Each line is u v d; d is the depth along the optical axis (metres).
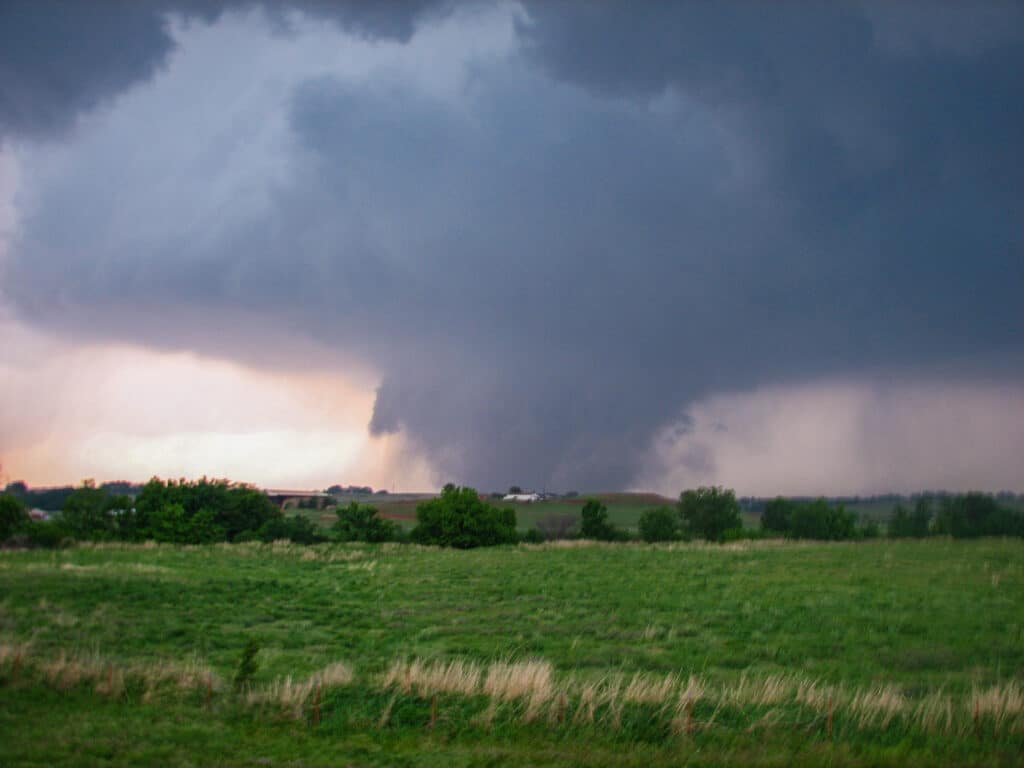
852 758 14.57
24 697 17.62
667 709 17.14
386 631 28.53
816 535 84.31
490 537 77.12
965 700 17.98
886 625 28.52
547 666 19.86
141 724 16.34
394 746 15.57
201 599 33.72
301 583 41.72
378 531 84.69
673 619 30.56
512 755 15.03
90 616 28.09
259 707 17.55
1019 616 29.97
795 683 19.84
